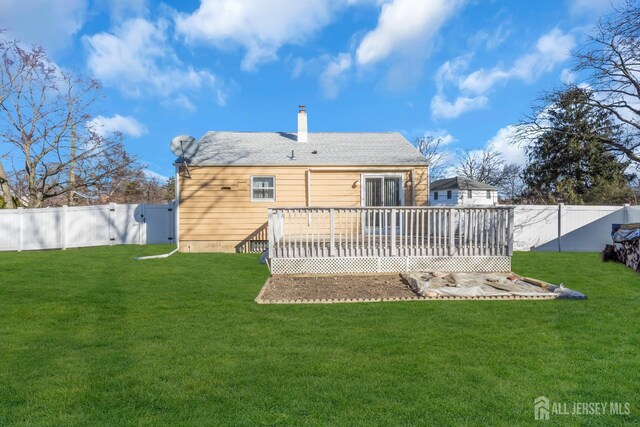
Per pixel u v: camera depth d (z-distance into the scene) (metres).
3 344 4.21
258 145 14.62
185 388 3.14
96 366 3.59
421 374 3.39
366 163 13.13
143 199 31.94
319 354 3.89
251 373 3.43
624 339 4.27
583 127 17.97
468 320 5.11
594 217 13.74
